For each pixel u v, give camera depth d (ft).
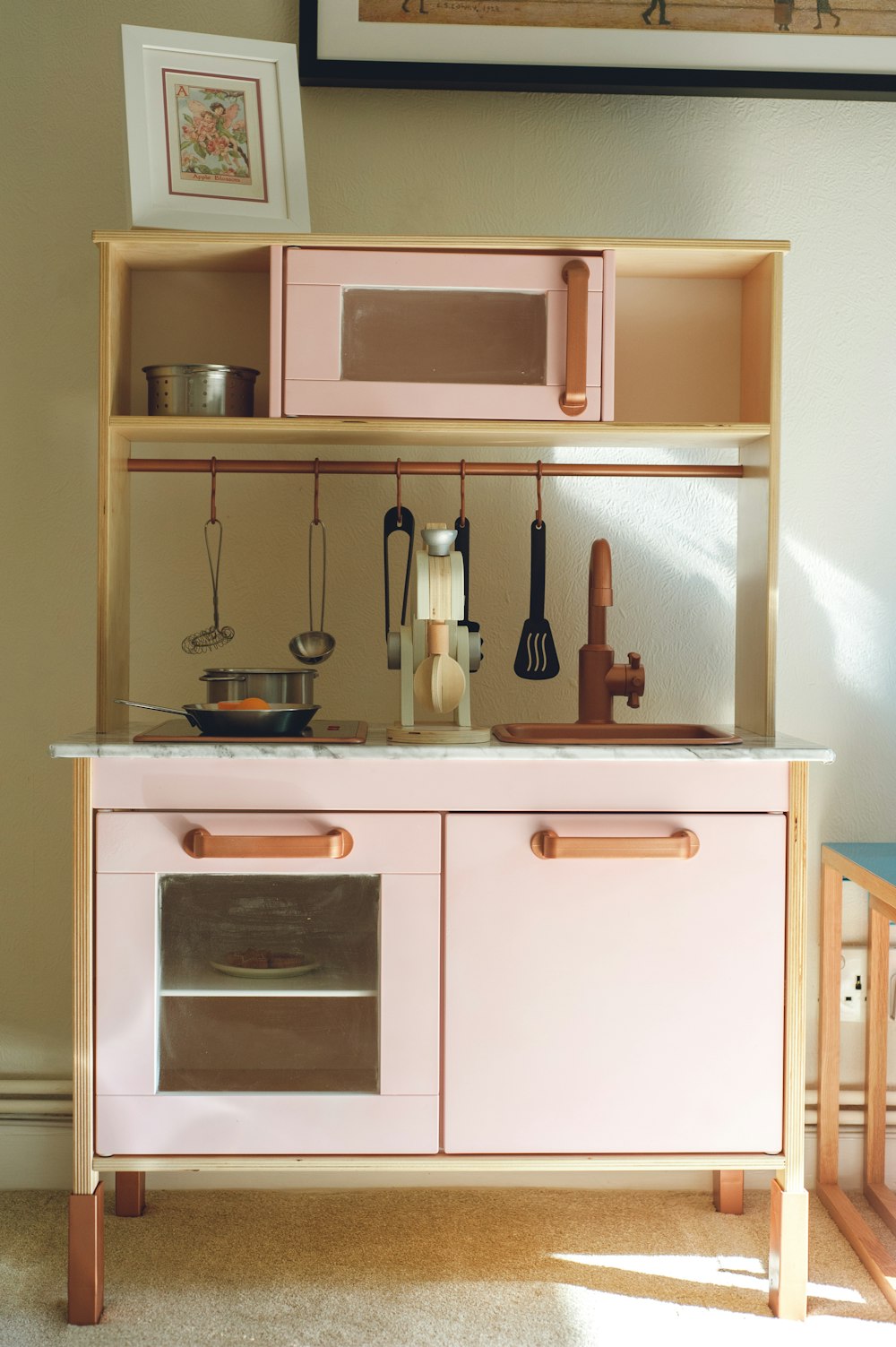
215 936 4.81
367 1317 4.91
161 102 5.38
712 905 4.86
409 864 4.79
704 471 5.82
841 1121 6.27
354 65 5.94
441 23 5.98
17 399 6.09
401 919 4.80
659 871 4.84
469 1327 4.84
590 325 5.25
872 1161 6.08
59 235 6.07
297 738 4.91
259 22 6.08
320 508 6.17
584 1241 5.60
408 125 6.14
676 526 6.25
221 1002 4.82
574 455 6.21
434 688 5.03
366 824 4.78
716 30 6.02
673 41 6.01
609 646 5.80
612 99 6.17
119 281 5.53
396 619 6.21
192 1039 4.81
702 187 6.20
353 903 4.82
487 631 6.23
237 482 6.15
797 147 6.22
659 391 6.06
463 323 5.28
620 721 6.27
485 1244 5.56
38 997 6.19
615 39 6.00
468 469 5.69
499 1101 4.83
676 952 4.85
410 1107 4.82
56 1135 6.14
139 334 5.92
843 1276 5.31
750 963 4.87
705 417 6.07
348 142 6.13
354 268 5.23
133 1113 4.80
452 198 6.15
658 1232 5.69
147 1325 4.83
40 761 6.15
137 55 5.35
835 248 6.23
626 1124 4.86
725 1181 5.89
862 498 6.25
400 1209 5.91
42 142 6.05
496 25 5.99
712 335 6.05
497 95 6.15
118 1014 4.78
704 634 6.27
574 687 6.24
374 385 5.23
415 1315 4.93
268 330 5.95
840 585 6.29
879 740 6.32
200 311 5.93
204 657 6.17
